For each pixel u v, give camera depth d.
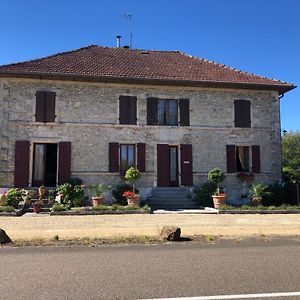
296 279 5.53
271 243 9.05
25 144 18.05
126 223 12.39
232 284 5.25
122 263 6.67
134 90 19.31
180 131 19.48
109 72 19.05
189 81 19.14
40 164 18.52
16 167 17.89
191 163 19.34
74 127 18.58
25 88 18.36
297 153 36.91
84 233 10.38
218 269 6.17
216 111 19.89
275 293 4.82
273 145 20.30
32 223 12.19
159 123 19.47
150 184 18.95
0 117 18.02
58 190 16.97
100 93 18.98
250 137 20.11
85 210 14.88
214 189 18.20
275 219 13.59
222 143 19.78
